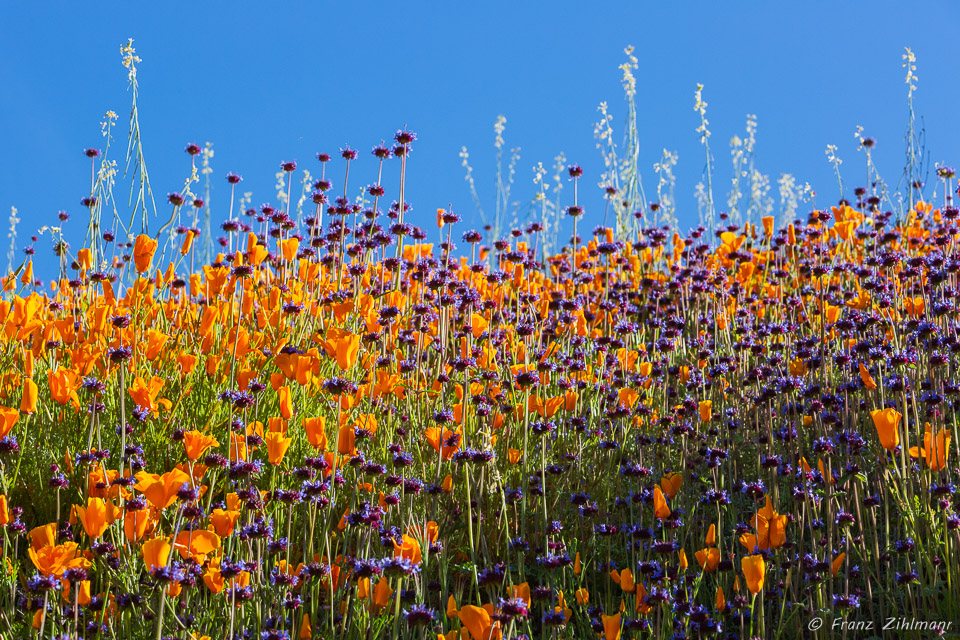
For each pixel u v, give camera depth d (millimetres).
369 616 3107
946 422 4574
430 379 5234
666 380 5168
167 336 4809
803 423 4957
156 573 2705
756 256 8281
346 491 4176
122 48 6148
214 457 3551
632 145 9055
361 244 6086
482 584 3541
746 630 3658
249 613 3256
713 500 3955
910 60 8453
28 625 3105
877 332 5617
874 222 8367
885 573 4082
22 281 5707
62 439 4359
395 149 5289
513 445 4812
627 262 7930
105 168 6125
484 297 6223
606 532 3895
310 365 3645
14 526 3584
